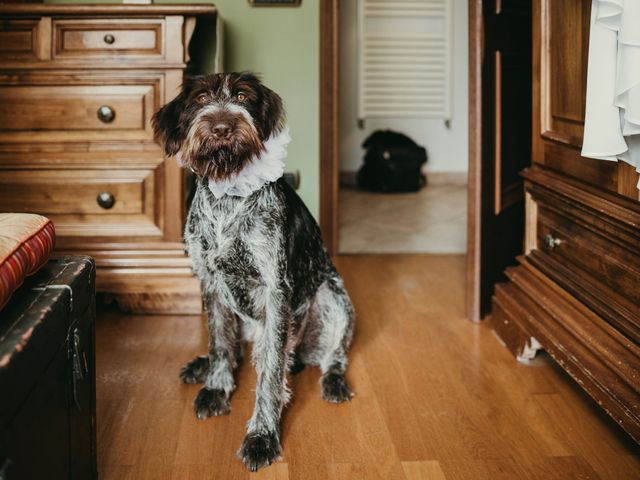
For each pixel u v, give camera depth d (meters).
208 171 1.97
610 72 1.73
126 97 2.91
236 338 2.40
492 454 1.96
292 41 3.70
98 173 2.95
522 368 2.54
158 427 2.09
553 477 1.84
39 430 1.28
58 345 1.39
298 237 2.19
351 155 6.71
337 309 2.37
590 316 2.21
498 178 3.01
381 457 1.94
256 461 1.87
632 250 1.96
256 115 2.04
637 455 1.96
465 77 6.61
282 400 2.04
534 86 2.57
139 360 2.57
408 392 2.35
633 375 1.91
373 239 4.59
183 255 3.02
